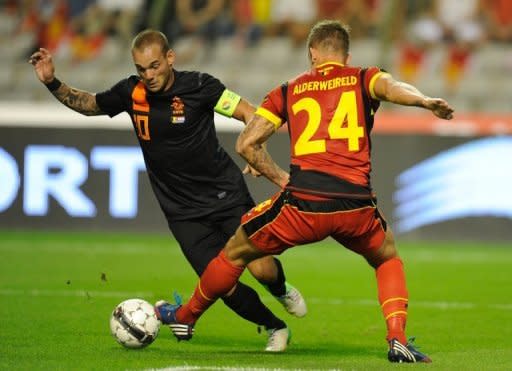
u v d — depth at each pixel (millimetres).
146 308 21578
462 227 51812
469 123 51812
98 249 46562
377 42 66312
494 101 63969
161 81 21250
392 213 52094
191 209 22406
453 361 20609
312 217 19219
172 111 21719
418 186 51938
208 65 66500
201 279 20781
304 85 19906
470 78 65000
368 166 19625
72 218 53188
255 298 22078
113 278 37156
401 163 52000
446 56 65312
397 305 20141
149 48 20984
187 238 22469
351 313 29812
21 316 27578
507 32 65875
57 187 53156
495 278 39094
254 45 67375
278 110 20094
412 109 59094
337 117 19469
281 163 52000
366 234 19766
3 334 24297
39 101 65438
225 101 21969
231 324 27141
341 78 19719
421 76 65125
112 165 52875
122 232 52906
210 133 22250
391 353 19938
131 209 52938
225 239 22609
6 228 53500
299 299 23500
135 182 52781
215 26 67062
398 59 65312
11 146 53250
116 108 22516
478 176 51656
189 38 67000
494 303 32312
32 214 53375
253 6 67312
